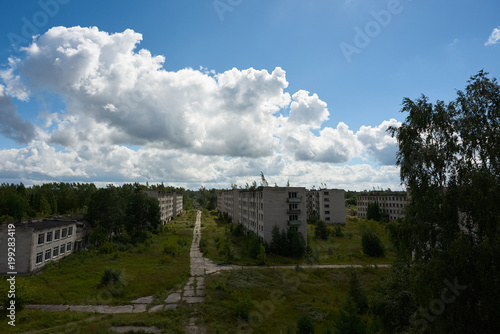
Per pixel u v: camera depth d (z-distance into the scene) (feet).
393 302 53.62
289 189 187.01
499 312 38.17
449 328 40.75
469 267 40.45
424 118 51.70
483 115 46.29
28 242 111.04
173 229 267.39
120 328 70.18
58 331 65.62
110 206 184.03
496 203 41.42
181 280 114.01
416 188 52.01
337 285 119.85
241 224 254.88
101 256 144.46
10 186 285.02
